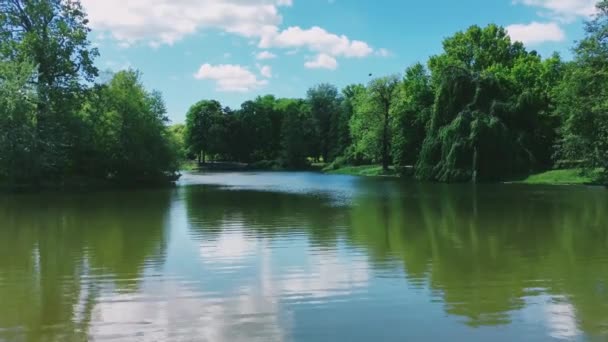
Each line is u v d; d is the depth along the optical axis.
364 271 9.27
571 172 35.72
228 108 97.88
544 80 45.00
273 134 96.44
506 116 40.38
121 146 35.66
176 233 13.99
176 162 41.00
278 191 31.27
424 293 7.78
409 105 52.38
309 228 14.73
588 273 8.92
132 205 22.06
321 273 9.14
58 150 31.53
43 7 31.72
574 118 30.80
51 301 7.57
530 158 38.91
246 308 7.12
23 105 28.61
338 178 50.44
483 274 8.96
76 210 20.05
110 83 36.88
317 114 88.88
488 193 27.14
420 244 11.98
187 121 95.94
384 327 6.30
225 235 13.59
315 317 6.70
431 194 27.34
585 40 30.72
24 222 16.45
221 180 46.69
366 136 59.16
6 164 28.69
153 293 7.95
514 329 6.18
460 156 38.94
